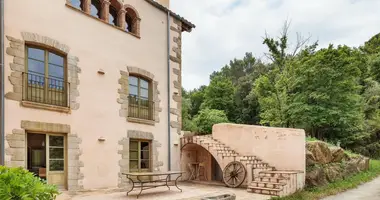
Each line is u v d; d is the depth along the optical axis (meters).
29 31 8.09
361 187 11.70
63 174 8.66
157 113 12.05
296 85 18.42
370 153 23.75
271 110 20.73
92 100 9.55
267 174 10.19
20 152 7.59
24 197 3.25
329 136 19.86
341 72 17.02
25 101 7.75
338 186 11.27
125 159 10.43
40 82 8.26
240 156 11.47
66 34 8.99
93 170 9.34
